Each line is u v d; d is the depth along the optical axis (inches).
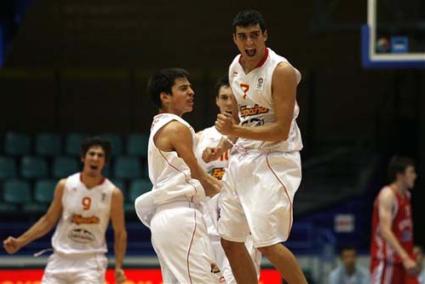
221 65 1029.8
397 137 977.5
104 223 482.0
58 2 1026.1
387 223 532.7
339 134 1016.9
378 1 729.0
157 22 1034.1
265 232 323.6
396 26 724.7
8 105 1026.1
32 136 968.9
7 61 1026.1
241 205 334.0
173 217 354.3
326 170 977.5
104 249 485.1
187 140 353.7
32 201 924.0
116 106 1034.7
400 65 721.0
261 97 324.5
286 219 325.4
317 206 924.0
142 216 368.2
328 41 1013.2
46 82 1031.0
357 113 1016.9
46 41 1029.2
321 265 746.2
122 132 1031.6
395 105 991.6
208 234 388.5
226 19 1029.2
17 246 478.6
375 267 546.9
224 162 412.2
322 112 1019.9
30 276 584.1
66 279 478.0
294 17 1014.4
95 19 1031.6
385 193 537.0
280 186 325.1
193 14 1031.6
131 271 584.1
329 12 912.9
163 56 1034.7
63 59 1031.6
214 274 357.1
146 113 1034.1
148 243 847.7
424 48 721.6
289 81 320.2
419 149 972.6
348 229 899.4
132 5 1031.6
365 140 1002.1
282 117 319.0
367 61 724.0
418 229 933.8
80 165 953.5
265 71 322.3
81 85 1034.1
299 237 871.1
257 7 1019.3
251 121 328.8
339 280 662.5
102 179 482.0
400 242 542.0
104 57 1034.7
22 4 911.0
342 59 1014.4
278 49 1016.2
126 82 1035.9
